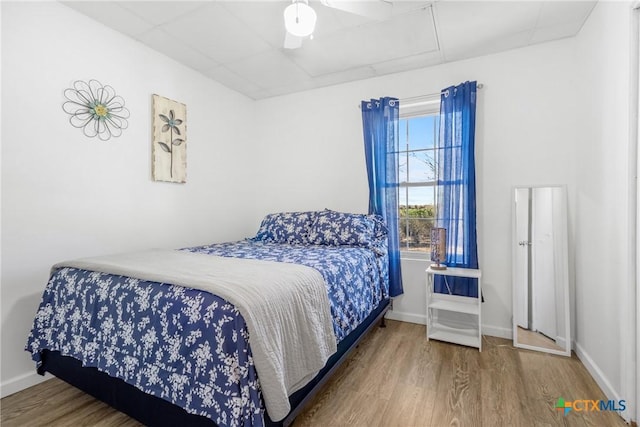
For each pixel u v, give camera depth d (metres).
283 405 1.18
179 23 2.26
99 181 2.27
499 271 2.61
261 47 2.58
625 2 1.58
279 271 1.57
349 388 1.85
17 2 1.85
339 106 3.32
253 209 3.80
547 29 2.27
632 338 1.53
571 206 2.35
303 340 1.41
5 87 1.80
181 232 2.90
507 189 2.57
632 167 1.53
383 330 2.76
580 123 2.22
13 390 1.84
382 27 2.27
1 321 1.81
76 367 1.65
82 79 2.16
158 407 1.34
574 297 2.31
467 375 1.98
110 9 2.10
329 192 3.40
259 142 3.81
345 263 2.09
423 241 3.04
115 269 1.59
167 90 2.75
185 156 2.92
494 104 2.62
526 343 2.41
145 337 1.33
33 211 1.93
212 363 1.15
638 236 1.51
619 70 1.65
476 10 2.07
